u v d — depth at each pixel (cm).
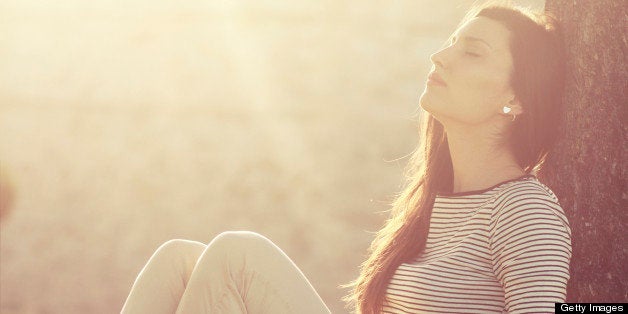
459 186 258
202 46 1711
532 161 259
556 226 225
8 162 1596
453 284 235
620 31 256
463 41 250
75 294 1317
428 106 252
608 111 260
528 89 247
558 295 219
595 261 265
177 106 1664
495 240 231
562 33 267
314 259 1386
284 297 240
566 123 271
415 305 240
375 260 261
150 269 258
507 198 232
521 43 247
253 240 244
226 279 238
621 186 258
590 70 264
